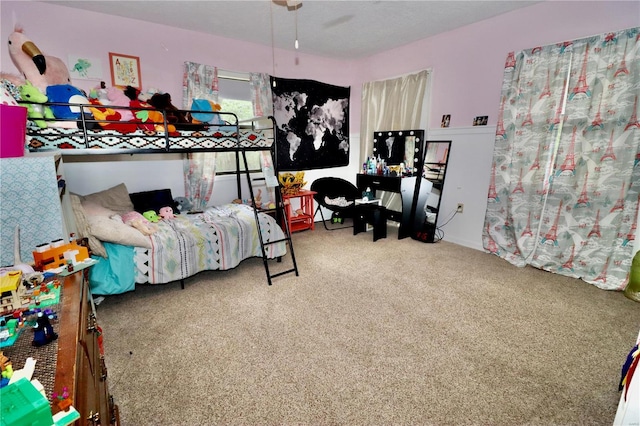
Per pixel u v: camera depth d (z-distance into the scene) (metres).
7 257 1.41
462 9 3.19
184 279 3.00
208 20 3.39
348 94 5.23
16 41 2.26
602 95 2.70
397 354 1.96
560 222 3.06
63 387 0.69
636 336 2.10
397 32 3.84
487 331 2.18
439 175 4.10
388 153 4.64
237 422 1.49
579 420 1.49
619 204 2.70
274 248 3.33
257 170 4.47
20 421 0.56
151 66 3.50
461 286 2.87
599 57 2.68
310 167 4.96
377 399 1.62
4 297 1.01
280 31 3.75
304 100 4.72
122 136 2.42
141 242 2.57
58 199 1.48
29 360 0.76
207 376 1.78
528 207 3.25
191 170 3.87
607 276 2.82
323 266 3.37
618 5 2.60
